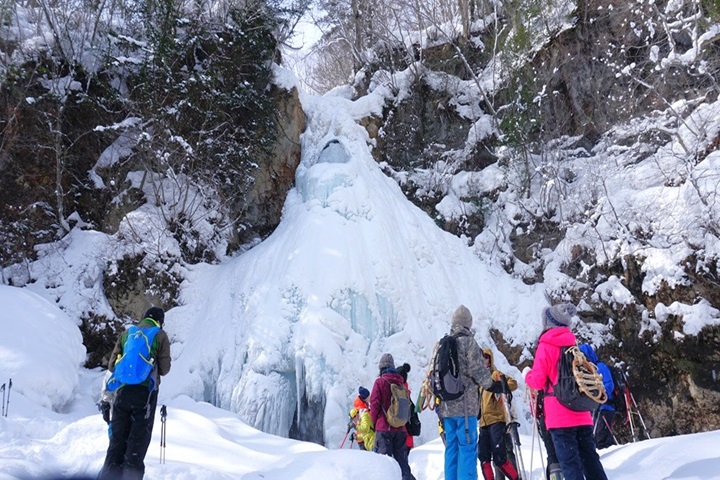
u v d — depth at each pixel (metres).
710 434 6.12
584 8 16.97
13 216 14.51
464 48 19.23
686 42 15.98
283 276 13.12
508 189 16.20
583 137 16.83
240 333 13.02
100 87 15.81
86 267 14.27
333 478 5.05
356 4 20.61
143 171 15.59
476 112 18.02
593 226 14.16
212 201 15.69
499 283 15.08
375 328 12.82
